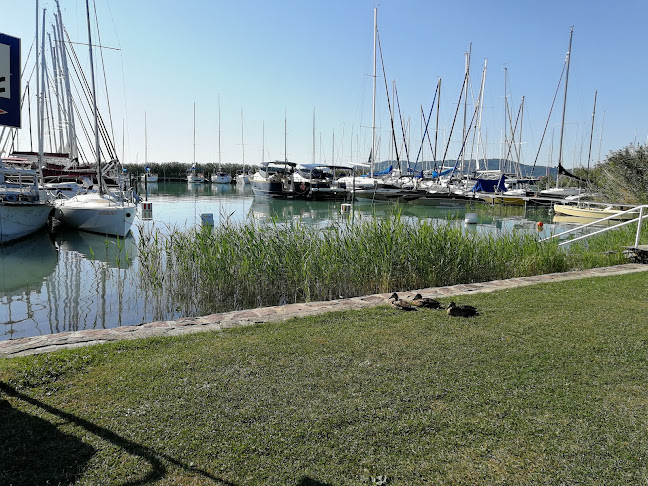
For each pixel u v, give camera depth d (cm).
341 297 850
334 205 3500
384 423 303
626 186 2258
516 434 293
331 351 428
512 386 357
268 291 881
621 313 561
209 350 428
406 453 273
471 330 493
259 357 411
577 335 475
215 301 876
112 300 912
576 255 1113
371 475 254
